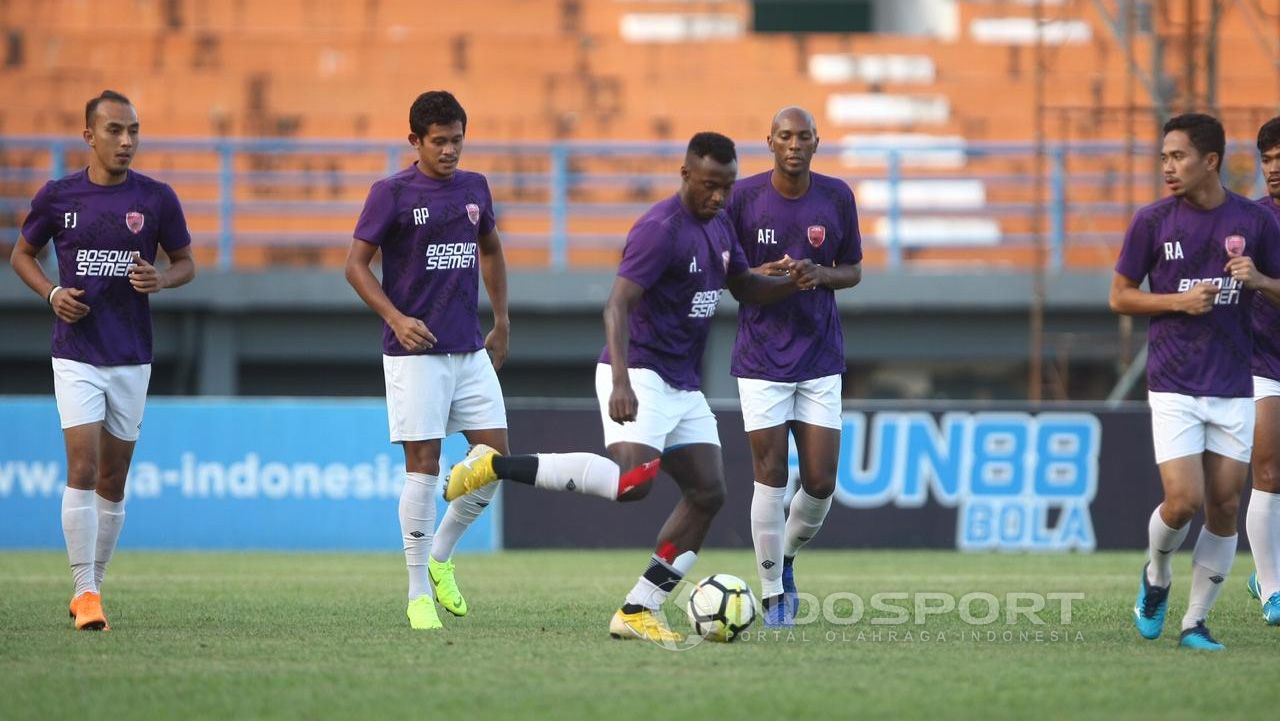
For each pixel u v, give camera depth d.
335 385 69.62
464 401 24.19
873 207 69.56
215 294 63.03
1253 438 24.50
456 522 24.77
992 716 16.39
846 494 47.81
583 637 22.66
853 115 81.69
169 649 21.27
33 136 77.12
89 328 23.73
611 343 21.02
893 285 63.88
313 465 48.03
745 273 23.38
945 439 47.84
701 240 21.97
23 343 63.03
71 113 77.75
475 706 16.88
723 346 62.47
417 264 23.55
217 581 34.59
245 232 70.19
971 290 63.91
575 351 64.56
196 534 47.81
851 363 69.56
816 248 24.78
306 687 18.03
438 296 23.67
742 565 40.66
